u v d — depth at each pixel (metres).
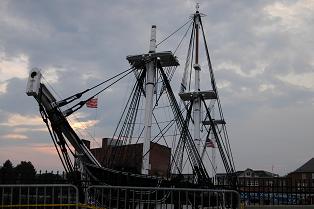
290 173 109.38
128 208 14.52
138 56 32.19
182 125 38.59
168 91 34.59
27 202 14.16
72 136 21.28
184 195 14.44
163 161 53.97
